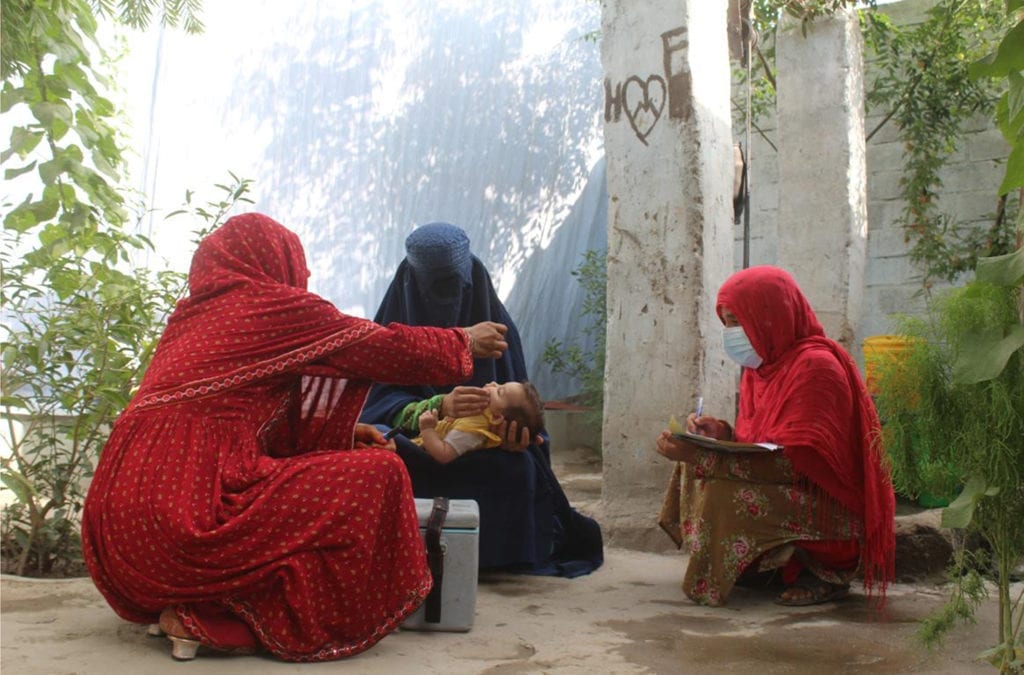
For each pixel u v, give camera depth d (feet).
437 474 14.66
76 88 15.58
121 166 19.34
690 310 17.30
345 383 11.57
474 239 32.01
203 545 10.01
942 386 9.43
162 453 10.32
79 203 15.25
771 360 14.07
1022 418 8.73
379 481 10.54
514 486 14.83
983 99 28.25
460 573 11.84
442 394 15.69
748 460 13.48
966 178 29.55
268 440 11.43
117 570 10.24
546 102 32.07
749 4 20.27
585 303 31.73
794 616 12.98
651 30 17.72
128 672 9.71
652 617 12.85
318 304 11.10
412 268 15.67
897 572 14.97
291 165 31.68
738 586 14.78
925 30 28.22
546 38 32.04
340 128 31.94
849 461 13.34
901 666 10.64
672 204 17.49
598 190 32.04
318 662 10.34
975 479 9.07
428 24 32.14
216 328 10.82
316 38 32.04
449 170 31.96
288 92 31.76
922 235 28.66
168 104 30.48
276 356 10.83
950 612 10.21
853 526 13.46
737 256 32.07
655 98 17.66
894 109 28.71
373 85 32.01
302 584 10.22
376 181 31.91
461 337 11.45
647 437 17.63
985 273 7.80
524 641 11.54
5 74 15.01
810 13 22.93
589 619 12.71
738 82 30.96
